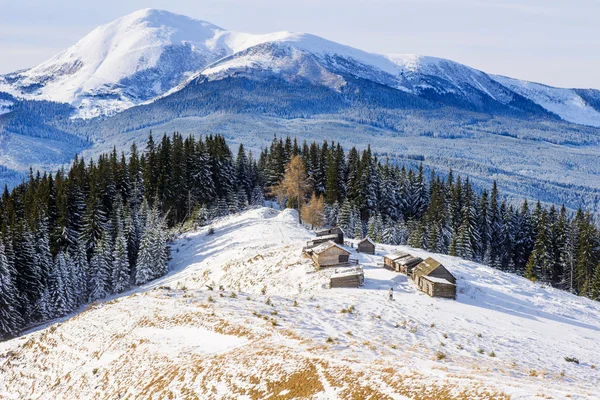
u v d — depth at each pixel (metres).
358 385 29.61
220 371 34.53
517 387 28.02
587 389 30.73
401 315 47.44
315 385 30.53
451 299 56.47
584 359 42.09
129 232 89.75
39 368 43.84
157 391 34.88
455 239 99.19
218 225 102.31
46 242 77.94
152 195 107.12
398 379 29.73
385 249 80.94
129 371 38.56
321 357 33.75
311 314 45.75
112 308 51.06
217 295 51.97
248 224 97.00
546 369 37.34
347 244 81.00
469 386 27.98
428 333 43.19
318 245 68.69
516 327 49.44
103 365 40.81
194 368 35.75
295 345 36.66
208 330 41.81
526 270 100.56
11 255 70.62
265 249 78.44
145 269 82.25
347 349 36.12
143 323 45.25
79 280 78.25
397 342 39.41
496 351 40.66
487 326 47.94
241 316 43.84
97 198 90.44
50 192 94.12
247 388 32.12
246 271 69.62
